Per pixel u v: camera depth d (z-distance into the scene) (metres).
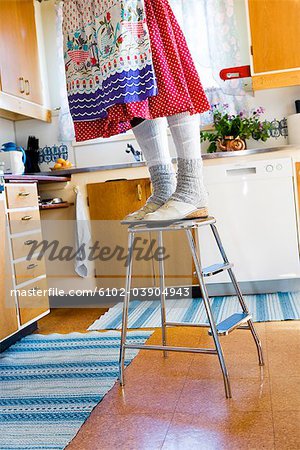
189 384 2.25
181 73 2.01
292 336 2.84
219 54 4.56
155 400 2.11
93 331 3.40
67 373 2.57
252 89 4.55
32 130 4.89
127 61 1.90
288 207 3.95
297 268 3.97
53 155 4.86
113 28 1.92
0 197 3.12
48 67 4.89
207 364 2.50
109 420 1.96
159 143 2.32
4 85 4.04
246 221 3.98
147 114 1.99
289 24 4.21
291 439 1.65
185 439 1.73
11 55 4.20
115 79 1.91
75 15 2.15
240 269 4.01
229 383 2.07
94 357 2.79
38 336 3.41
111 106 1.98
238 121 4.38
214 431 1.77
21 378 2.56
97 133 2.21
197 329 3.18
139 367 2.56
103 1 1.96
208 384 2.23
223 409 1.94
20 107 4.29
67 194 4.23
